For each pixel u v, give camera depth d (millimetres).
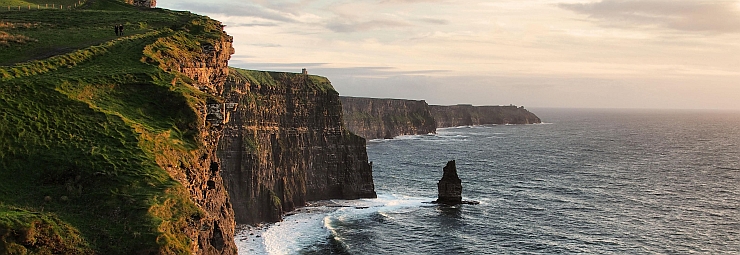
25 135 41812
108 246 33938
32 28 73500
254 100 118688
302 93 132500
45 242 32656
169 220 36531
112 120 44969
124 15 85500
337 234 95625
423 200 128375
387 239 93125
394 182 158875
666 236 95688
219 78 67875
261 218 108625
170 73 54219
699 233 97750
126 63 55906
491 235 96188
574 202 124625
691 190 142500
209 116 51906
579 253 86062
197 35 68750
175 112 48844
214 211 52125
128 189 38125
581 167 191000
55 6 97875
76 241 33688
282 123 126625
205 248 42281
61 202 37062
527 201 126000
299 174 127250
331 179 133625
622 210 116188
